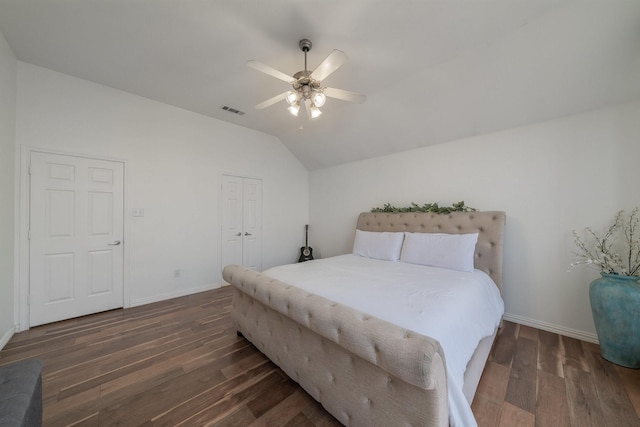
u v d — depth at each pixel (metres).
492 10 1.71
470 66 2.27
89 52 2.27
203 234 3.72
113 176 2.95
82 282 2.76
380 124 3.35
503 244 2.66
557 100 2.29
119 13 1.81
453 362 1.19
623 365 1.83
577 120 2.33
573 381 1.68
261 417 1.41
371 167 4.10
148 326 2.53
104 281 2.90
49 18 1.87
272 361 1.89
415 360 0.92
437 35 1.95
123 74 2.63
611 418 1.38
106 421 1.37
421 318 1.32
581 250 2.31
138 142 3.12
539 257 2.53
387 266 2.66
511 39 1.96
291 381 1.72
